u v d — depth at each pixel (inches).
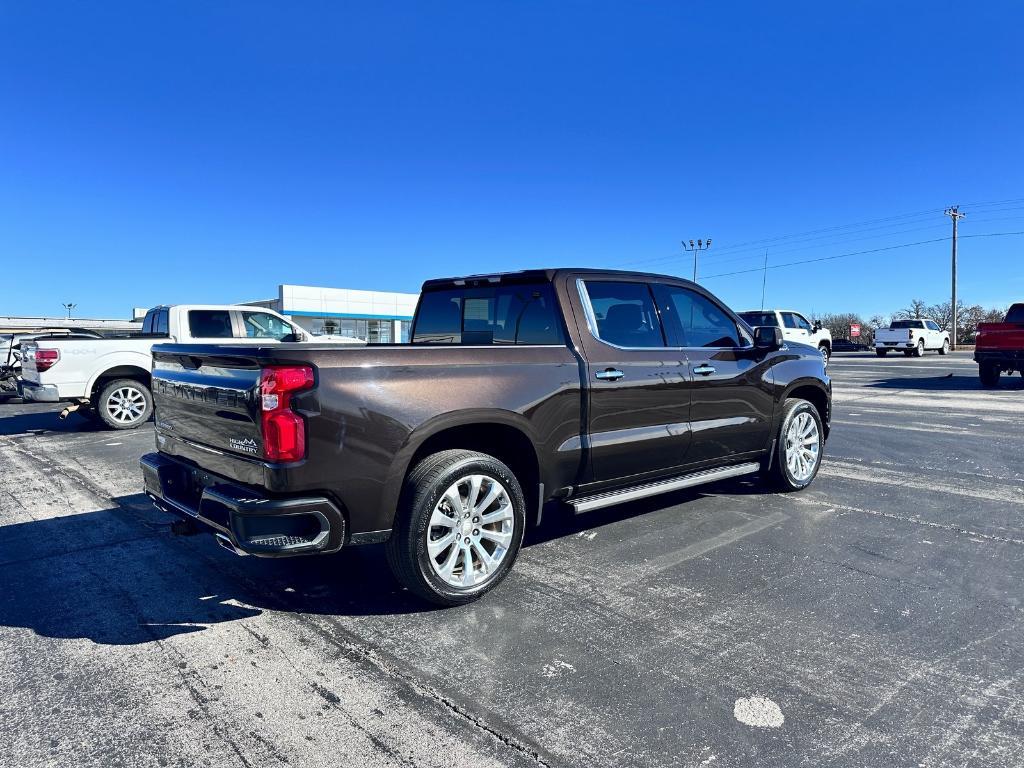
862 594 138.1
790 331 875.4
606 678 106.3
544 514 199.2
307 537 117.8
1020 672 107.0
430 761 86.5
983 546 167.9
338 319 1519.4
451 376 132.7
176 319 412.5
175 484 146.0
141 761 87.2
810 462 226.4
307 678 107.6
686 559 159.5
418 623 127.2
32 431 394.0
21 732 93.7
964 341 2026.3
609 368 160.9
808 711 96.8
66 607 136.2
